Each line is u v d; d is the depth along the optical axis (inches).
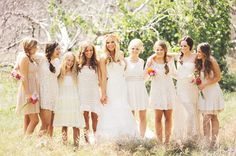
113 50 331.9
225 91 561.9
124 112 331.3
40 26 647.8
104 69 327.9
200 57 321.7
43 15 663.1
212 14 553.3
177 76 332.2
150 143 310.2
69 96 317.4
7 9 672.4
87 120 327.6
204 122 324.8
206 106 321.4
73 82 319.0
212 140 316.5
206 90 322.3
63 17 551.5
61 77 319.0
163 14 529.3
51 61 320.8
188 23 533.3
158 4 533.3
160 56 330.3
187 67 327.0
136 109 334.0
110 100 331.6
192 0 539.5
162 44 330.0
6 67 634.8
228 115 413.4
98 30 544.1
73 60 319.3
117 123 328.8
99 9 604.4
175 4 530.0
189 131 325.7
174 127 334.3
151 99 332.8
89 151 295.9
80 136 326.3
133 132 331.0
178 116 333.7
